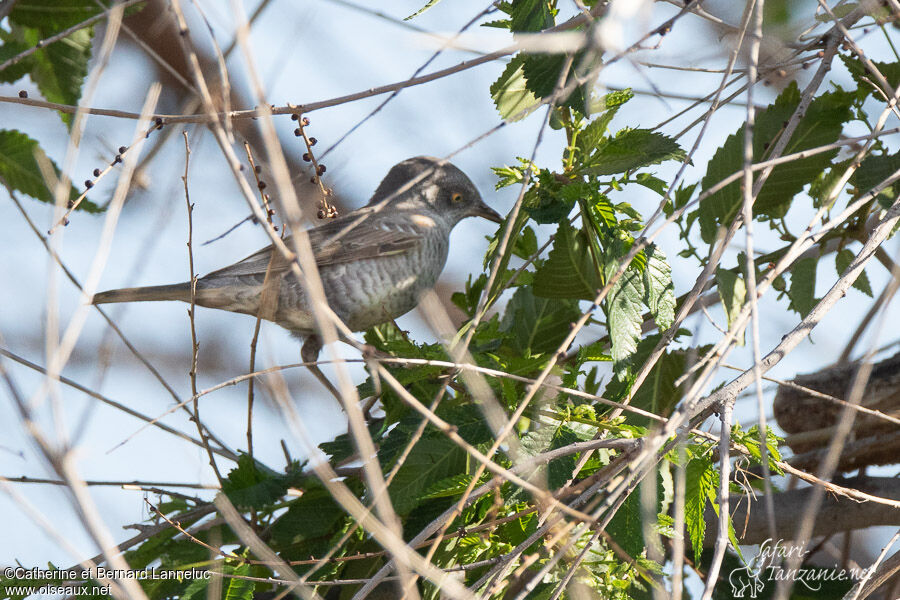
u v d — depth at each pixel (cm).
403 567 471
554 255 776
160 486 730
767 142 820
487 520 674
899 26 818
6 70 781
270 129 463
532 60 677
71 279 808
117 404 730
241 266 873
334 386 908
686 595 773
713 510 781
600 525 556
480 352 763
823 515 782
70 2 778
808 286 824
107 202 774
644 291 715
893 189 798
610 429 680
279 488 714
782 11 672
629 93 750
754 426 663
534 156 556
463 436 673
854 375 849
